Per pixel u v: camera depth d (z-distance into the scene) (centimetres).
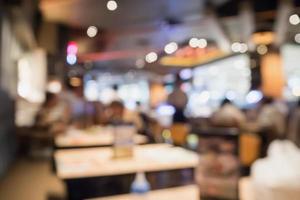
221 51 1022
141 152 244
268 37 845
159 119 589
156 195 162
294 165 123
